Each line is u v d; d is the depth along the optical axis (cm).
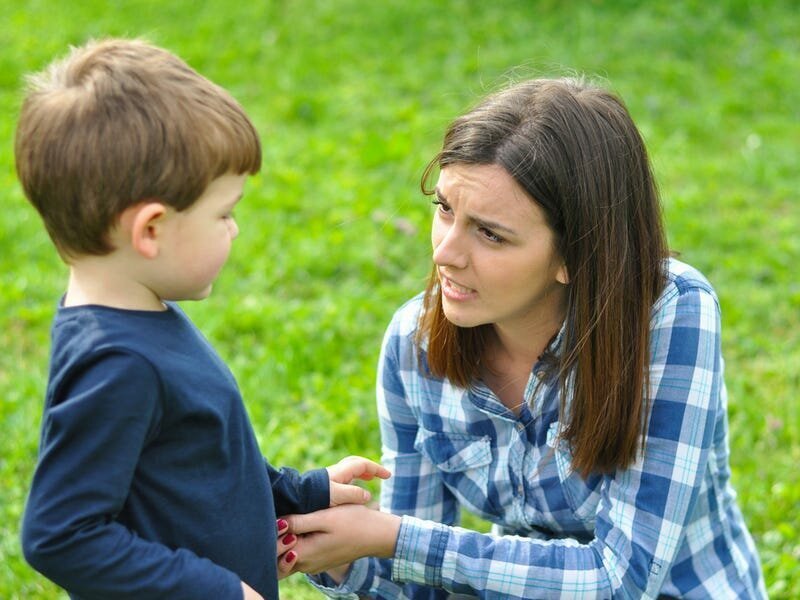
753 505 474
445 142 292
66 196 237
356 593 329
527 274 287
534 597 301
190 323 259
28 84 250
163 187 235
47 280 682
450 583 306
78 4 1142
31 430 517
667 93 992
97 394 231
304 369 582
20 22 1095
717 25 1106
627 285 293
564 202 281
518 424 320
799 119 959
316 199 793
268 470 298
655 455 299
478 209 279
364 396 549
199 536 251
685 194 809
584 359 294
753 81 1016
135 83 238
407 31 1101
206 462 250
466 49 1068
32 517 235
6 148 863
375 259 696
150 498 246
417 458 347
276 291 675
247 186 805
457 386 322
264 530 265
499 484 329
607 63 1034
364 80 1014
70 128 235
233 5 1142
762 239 752
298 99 966
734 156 888
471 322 295
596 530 310
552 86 293
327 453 507
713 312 302
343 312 633
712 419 300
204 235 245
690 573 326
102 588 238
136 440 236
